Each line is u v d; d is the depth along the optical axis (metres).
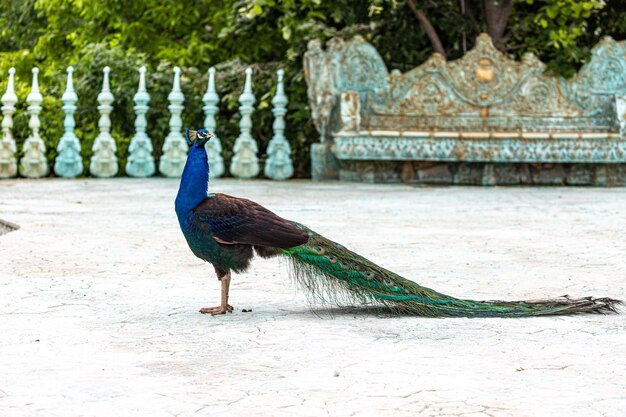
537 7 22.16
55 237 10.39
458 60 19.81
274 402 4.55
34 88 19.50
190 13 24.44
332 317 6.52
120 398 4.61
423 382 4.91
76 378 4.95
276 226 6.39
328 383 4.88
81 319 6.40
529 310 6.53
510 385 4.86
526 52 21.22
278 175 20.05
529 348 5.63
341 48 19.70
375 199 15.39
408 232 11.17
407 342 5.78
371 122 19.73
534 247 10.06
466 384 4.87
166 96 20.61
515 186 19.16
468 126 19.77
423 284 7.85
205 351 5.56
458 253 9.58
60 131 20.23
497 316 6.48
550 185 19.56
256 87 21.08
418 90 19.75
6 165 19.30
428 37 22.05
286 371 5.11
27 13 27.84
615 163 19.30
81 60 21.61
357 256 6.52
